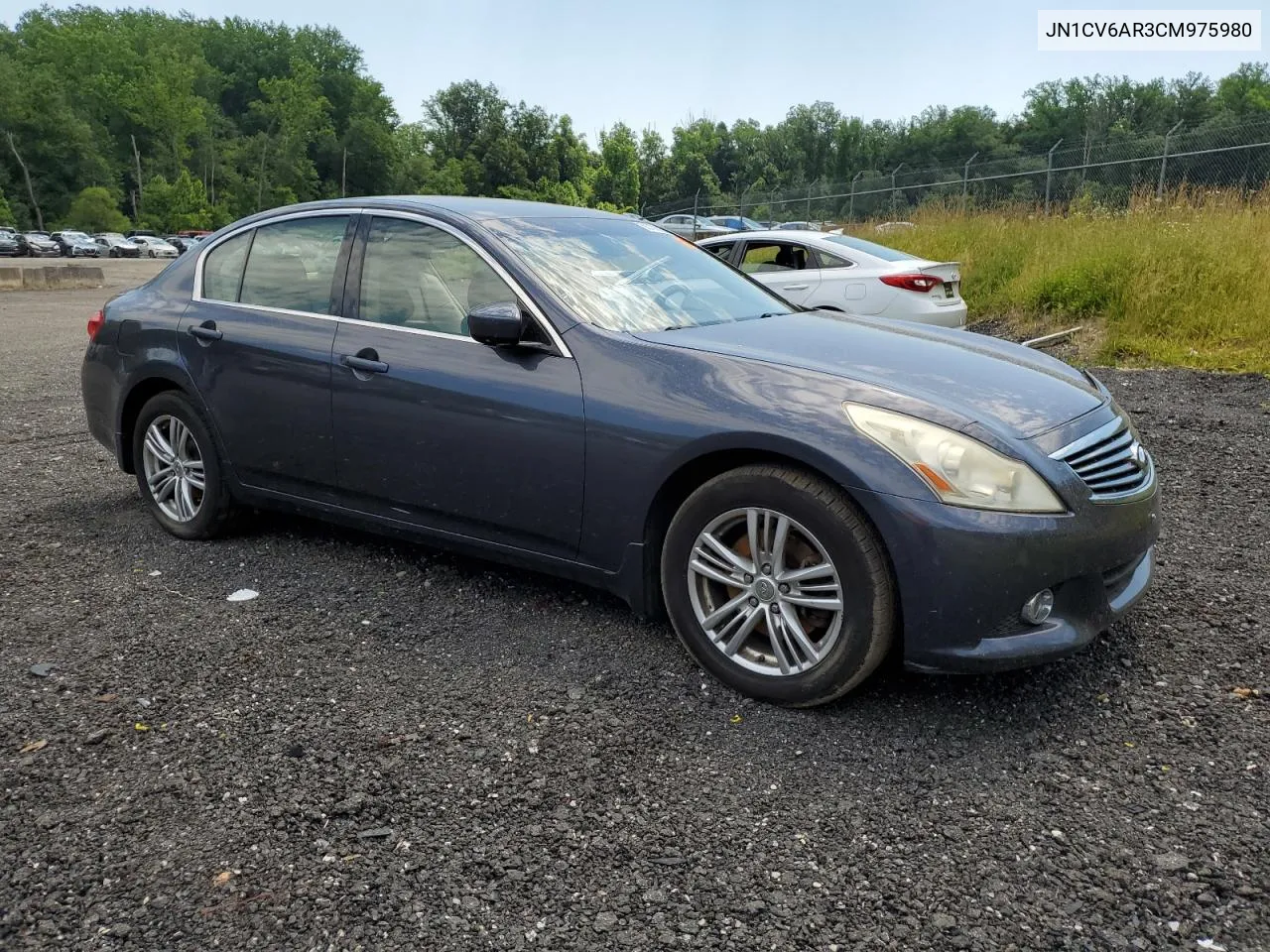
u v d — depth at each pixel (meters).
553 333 3.38
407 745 2.80
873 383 2.95
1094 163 17.28
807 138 106.44
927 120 97.50
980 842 2.36
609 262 3.85
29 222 96.56
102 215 93.06
